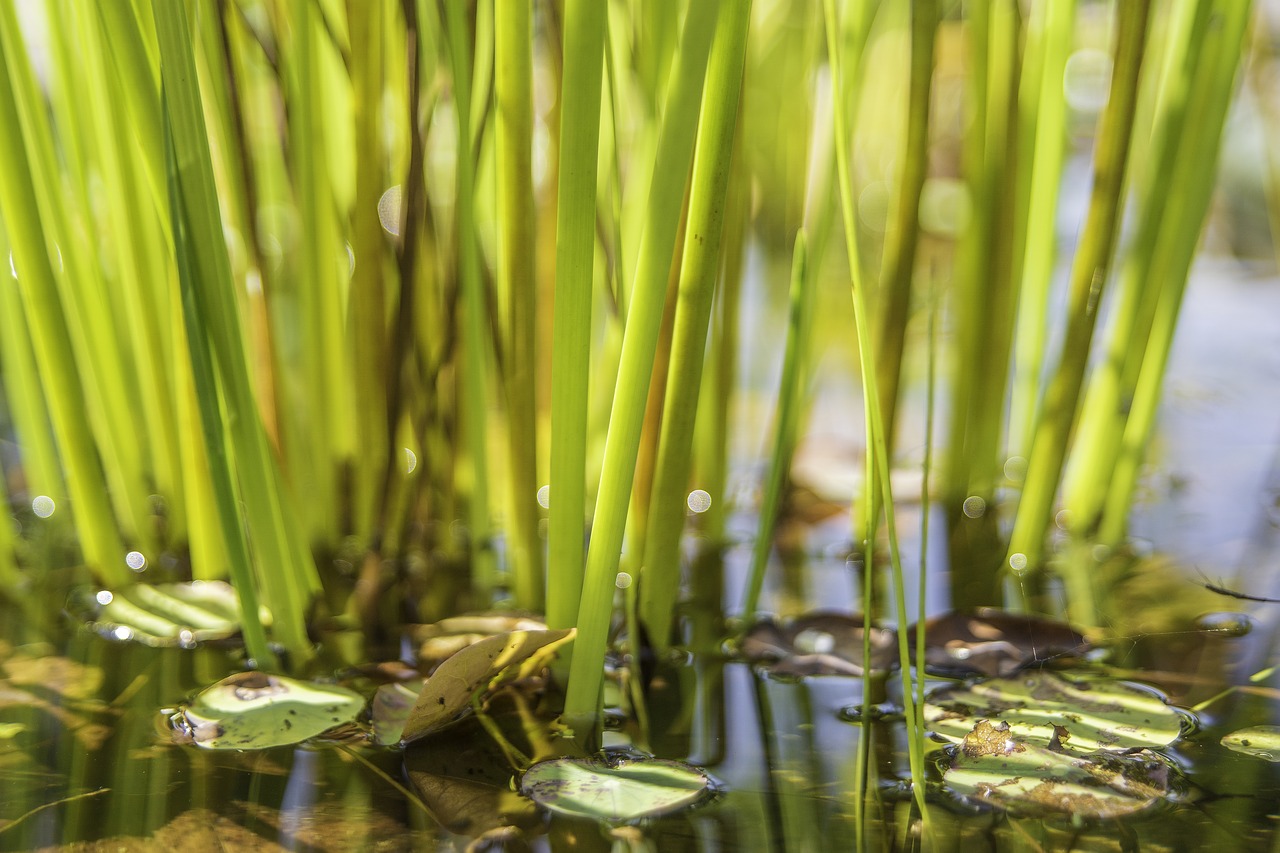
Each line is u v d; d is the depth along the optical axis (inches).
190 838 44.8
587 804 45.2
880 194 89.0
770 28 54.4
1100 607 49.8
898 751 46.3
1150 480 54.8
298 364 57.2
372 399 50.9
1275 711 46.8
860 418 61.9
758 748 46.4
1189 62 49.1
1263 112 62.1
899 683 47.8
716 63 46.0
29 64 48.6
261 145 53.2
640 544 48.4
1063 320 63.9
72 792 45.5
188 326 46.6
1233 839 44.6
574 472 46.6
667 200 45.2
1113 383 51.2
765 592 50.8
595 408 52.5
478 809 45.3
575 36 45.2
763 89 56.9
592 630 46.6
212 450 47.0
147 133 46.9
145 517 51.3
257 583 50.1
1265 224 92.8
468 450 52.0
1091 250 49.7
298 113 49.8
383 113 49.6
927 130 49.9
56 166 49.0
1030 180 51.6
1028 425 52.7
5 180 48.1
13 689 47.7
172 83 46.1
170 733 46.7
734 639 49.2
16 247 48.5
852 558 52.0
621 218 50.8
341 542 52.1
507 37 46.9
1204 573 50.8
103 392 50.4
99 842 44.8
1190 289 87.0
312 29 49.5
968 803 45.3
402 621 49.7
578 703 46.9
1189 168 50.1
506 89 47.1
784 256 68.9
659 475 48.0
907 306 50.9
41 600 50.3
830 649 48.6
